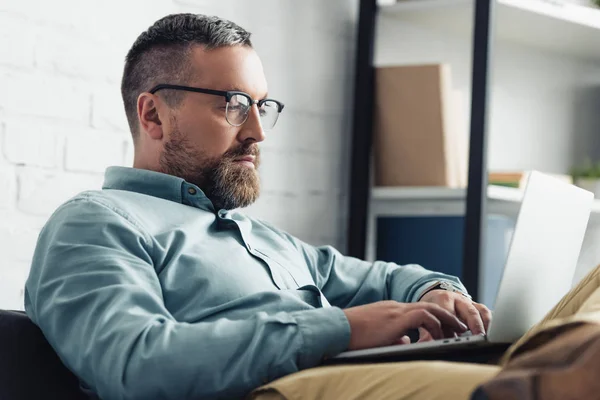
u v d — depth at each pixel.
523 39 3.77
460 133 3.33
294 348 1.45
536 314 1.70
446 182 3.26
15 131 2.57
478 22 3.14
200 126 1.94
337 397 1.30
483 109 3.10
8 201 2.55
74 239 1.62
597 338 1.04
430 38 3.58
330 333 1.48
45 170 2.63
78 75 2.71
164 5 2.92
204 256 1.78
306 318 1.49
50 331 1.55
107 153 2.76
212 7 3.03
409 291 2.09
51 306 1.54
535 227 1.59
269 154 3.17
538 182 1.58
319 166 3.31
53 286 1.57
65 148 2.67
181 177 1.95
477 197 3.09
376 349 1.50
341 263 2.22
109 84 2.77
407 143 3.32
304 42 3.28
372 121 3.38
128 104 2.04
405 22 3.52
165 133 1.96
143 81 2.00
